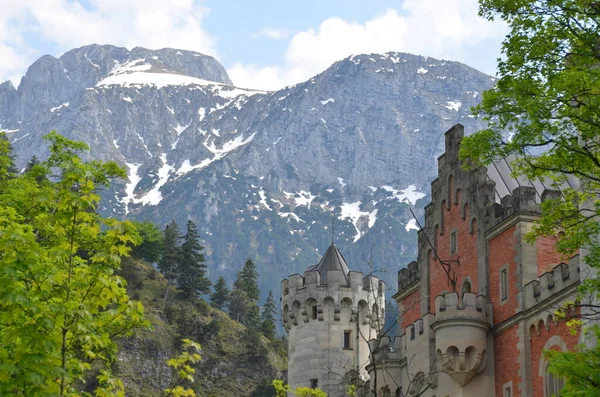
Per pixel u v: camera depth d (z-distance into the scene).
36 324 27.67
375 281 88.75
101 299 30.39
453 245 64.06
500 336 56.78
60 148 50.03
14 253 28.02
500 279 57.69
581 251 47.00
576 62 35.34
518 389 54.25
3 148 58.59
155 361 160.25
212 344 170.50
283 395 53.19
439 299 57.97
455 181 64.56
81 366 31.36
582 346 32.88
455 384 57.41
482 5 37.00
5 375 27.23
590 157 34.31
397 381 66.12
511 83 36.00
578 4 35.03
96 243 37.84
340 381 84.25
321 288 86.88
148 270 184.12
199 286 184.12
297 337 87.31
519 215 56.66
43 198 30.27
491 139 36.38
